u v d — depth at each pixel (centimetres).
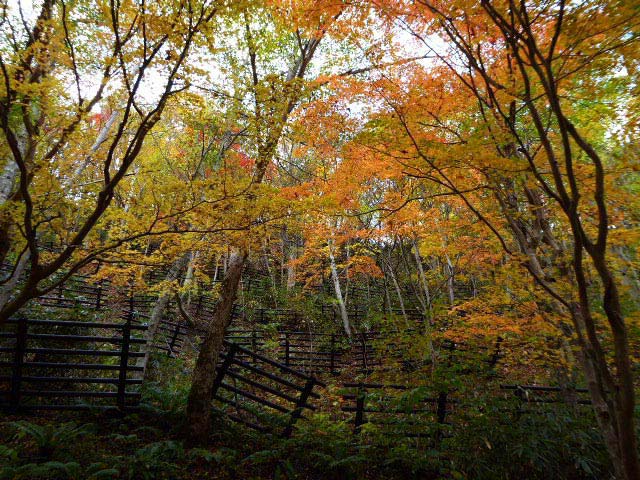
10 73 294
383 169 493
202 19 277
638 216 367
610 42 263
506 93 327
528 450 405
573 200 230
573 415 470
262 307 1700
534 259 365
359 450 447
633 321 372
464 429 441
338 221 843
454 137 459
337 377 999
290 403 777
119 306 1224
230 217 389
